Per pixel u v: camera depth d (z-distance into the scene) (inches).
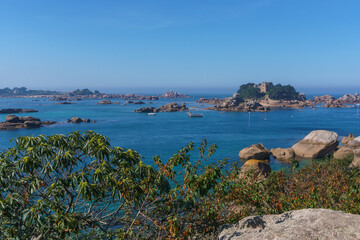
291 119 5059.1
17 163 255.0
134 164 324.8
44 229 283.6
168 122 4576.8
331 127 3811.5
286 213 309.1
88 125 4119.1
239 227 312.3
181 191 320.2
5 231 285.1
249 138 2903.5
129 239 315.3
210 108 7495.1
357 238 228.8
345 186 469.4
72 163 274.7
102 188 302.4
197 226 340.2
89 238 385.7
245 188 413.1
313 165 604.7
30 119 4040.4
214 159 1825.8
